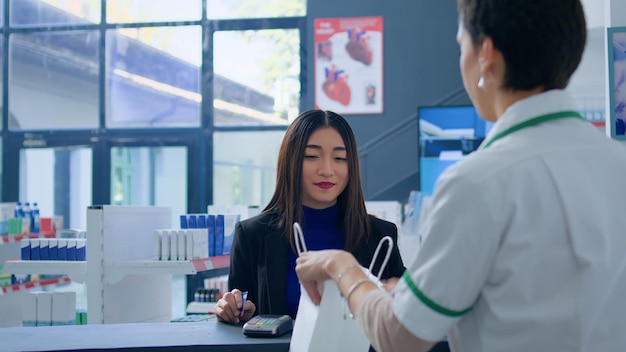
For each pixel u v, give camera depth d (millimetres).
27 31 7738
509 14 904
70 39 7688
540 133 928
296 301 1939
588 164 913
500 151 917
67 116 7676
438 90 7051
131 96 7598
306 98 7281
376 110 7102
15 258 5387
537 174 891
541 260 881
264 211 2092
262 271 1990
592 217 883
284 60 7348
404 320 896
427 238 902
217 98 7492
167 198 7504
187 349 1468
